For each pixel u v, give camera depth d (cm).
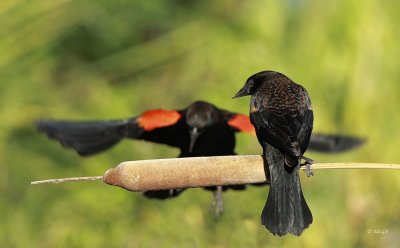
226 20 1612
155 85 1569
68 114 1511
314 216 1420
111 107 1518
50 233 1400
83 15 1573
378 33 1539
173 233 1368
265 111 957
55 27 1553
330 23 1554
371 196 1459
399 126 1508
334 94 1528
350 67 1527
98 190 1409
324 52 1539
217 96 1493
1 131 1470
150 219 1383
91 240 1381
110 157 1416
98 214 1397
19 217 1423
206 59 1537
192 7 1631
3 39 1524
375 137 1498
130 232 1381
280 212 900
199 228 1371
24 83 1523
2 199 1429
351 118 1505
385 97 1521
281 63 1528
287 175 912
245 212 1367
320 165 913
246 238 1355
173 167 897
